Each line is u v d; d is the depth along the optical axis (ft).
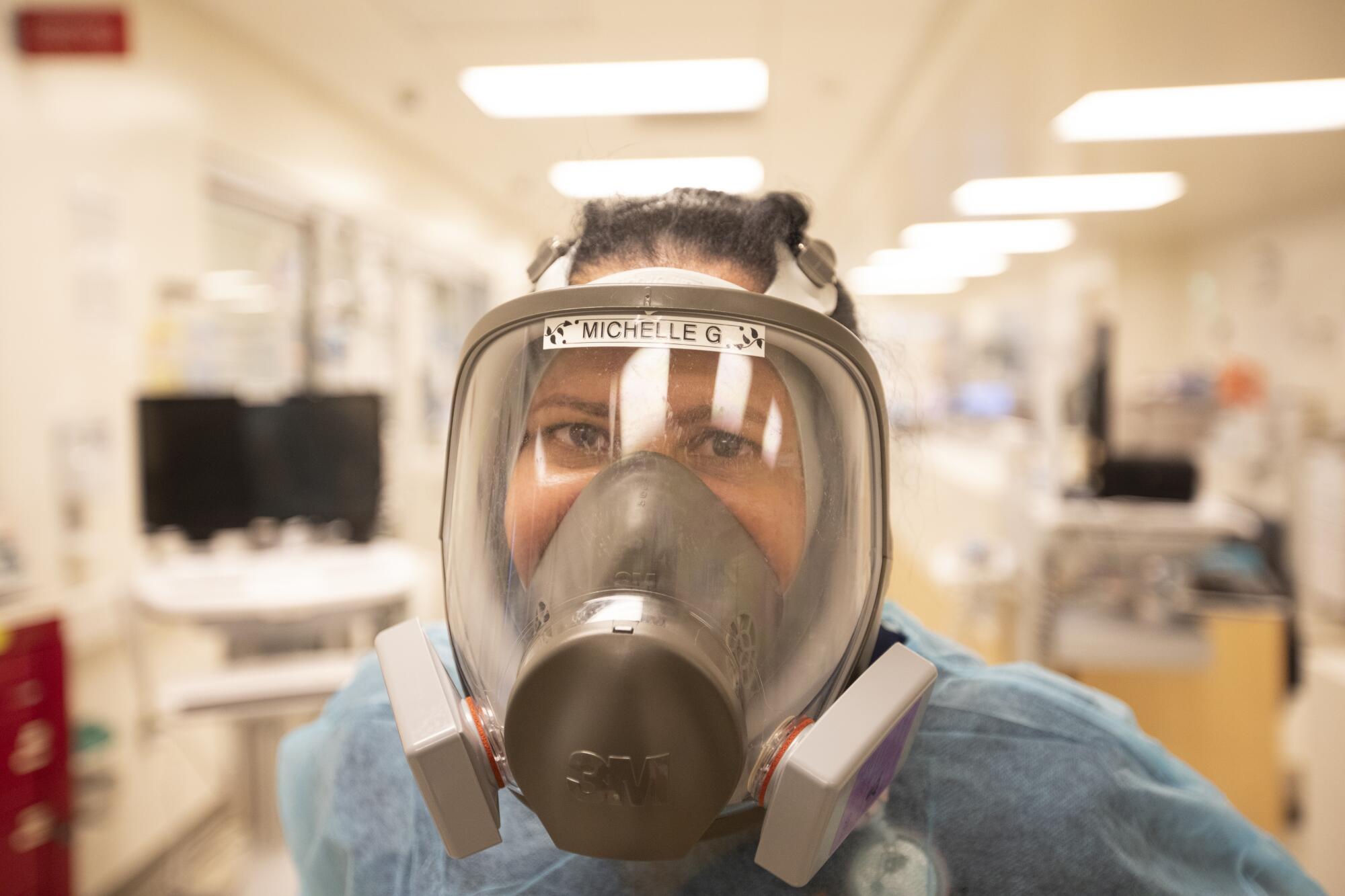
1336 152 14.71
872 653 1.88
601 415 1.75
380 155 14.76
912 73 12.35
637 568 1.62
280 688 6.25
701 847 1.83
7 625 5.73
